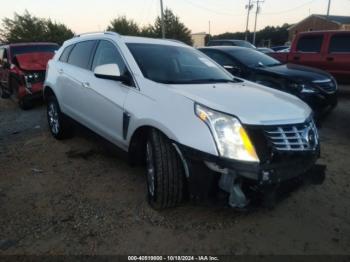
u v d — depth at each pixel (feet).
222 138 8.00
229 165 7.83
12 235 8.82
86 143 16.49
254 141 8.00
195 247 8.50
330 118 22.58
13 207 10.25
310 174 9.07
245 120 8.07
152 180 9.76
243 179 7.95
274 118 8.41
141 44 12.57
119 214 9.91
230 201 8.11
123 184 11.91
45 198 10.85
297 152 8.42
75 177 12.50
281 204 10.75
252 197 8.18
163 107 9.26
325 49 29.89
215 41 57.47
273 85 20.75
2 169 13.30
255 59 23.66
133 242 8.64
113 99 11.26
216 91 9.91
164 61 11.90
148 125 9.51
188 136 8.42
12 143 16.94
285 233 9.18
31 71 25.27
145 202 10.59
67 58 15.93
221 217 9.84
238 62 22.84
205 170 8.19
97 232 9.02
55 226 9.26
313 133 9.29
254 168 7.81
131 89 10.73
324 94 19.80
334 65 29.32
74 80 14.08
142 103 9.99
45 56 27.55
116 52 12.28
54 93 16.12
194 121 8.44
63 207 10.28
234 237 8.95
